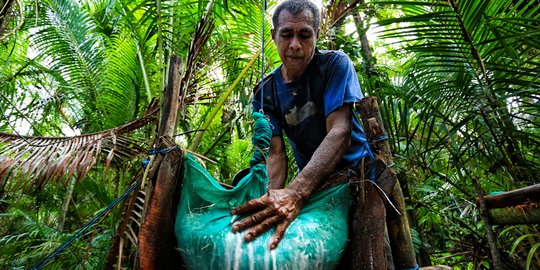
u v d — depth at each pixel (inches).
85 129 185.5
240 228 45.8
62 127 209.3
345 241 51.4
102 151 92.7
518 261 113.7
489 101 99.4
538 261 99.6
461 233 139.7
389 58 159.5
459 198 140.3
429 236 148.5
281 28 66.1
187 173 50.6
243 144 203.8
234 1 131.0
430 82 110.3
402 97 116.8
